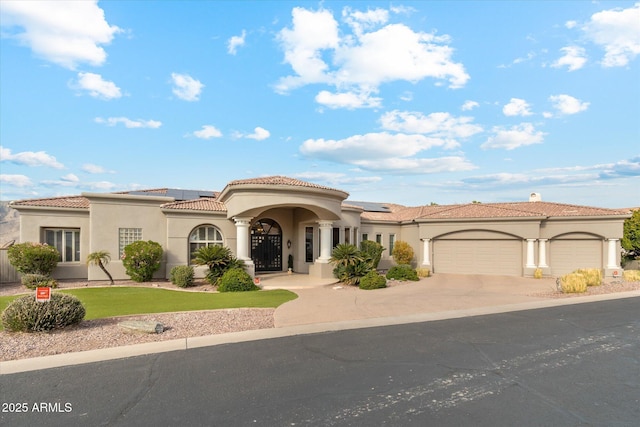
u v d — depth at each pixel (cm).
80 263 2181
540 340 925
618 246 2427
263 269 2581
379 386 628
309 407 548
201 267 2230
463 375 682
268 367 720
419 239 2983
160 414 525
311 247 2598
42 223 2103
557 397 588
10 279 2125
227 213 2298
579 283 1762
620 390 618
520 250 2634
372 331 1008
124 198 2147
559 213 2581
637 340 929
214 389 613
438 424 498
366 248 2708
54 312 952
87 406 551
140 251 2020
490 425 497
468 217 2734
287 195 2041
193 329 1001
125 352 805
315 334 971
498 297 1628
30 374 679
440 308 1352
